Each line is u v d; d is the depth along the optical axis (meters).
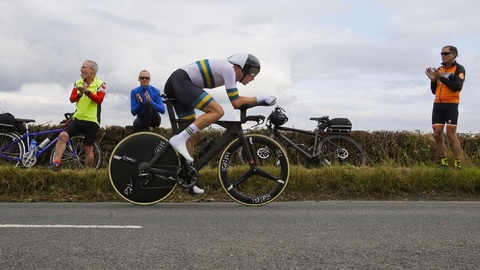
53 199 6.52
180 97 5.91
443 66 8.58
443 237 4.26
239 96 5.98
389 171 7.27
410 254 3.71
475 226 4.75
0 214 5.20
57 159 7.62
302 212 5.52
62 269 3.26
